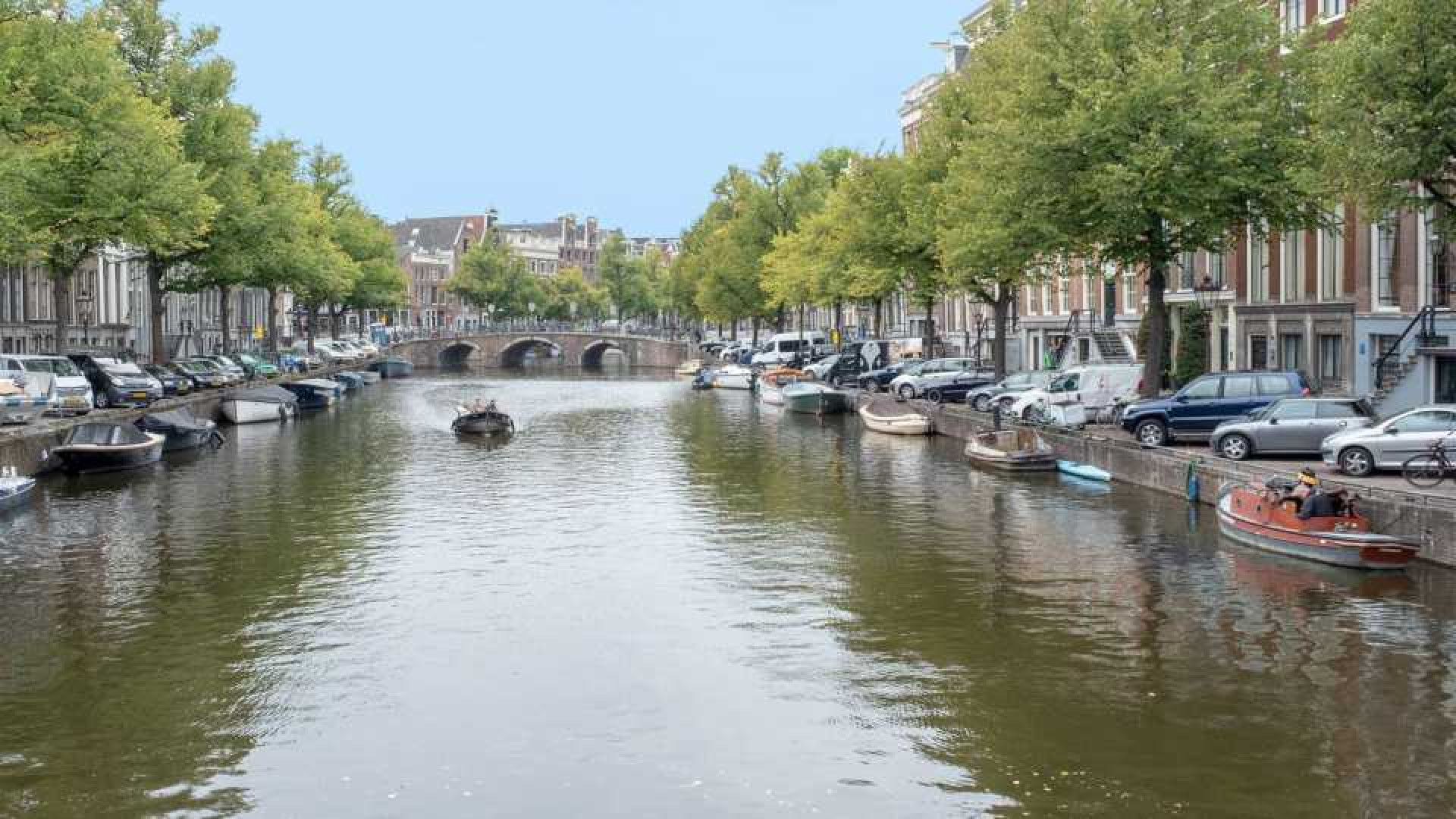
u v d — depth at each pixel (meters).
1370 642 17.69
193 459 40.25
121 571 22.72
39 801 12.98
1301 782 13.16
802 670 16.88
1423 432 25.14
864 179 50.69
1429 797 12.76
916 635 18.41
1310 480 22.69
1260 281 43.41
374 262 92.62
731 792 13.16
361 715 15.36
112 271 68.56
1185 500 28.97
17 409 36.00
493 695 16.02
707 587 21.39
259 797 13.08
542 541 25.47
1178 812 12.52
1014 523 26.80
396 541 25.44
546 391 80.50
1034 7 35.72
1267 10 34.38
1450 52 22.42
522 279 140.00
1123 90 32.25
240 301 94.25
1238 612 19.27
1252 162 32.09
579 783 13.39
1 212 31.80
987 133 38.62
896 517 27.84
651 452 42.38
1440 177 23.88
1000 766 13.70
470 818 12.59
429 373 109.94
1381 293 36.50
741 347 99.62
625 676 16.69
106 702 15.84
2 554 24.14
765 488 32.75
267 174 59.84
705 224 102.06
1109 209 31.88
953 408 48.00
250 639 18.50
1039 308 65.06
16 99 32.69
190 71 50.25
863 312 93.81
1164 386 46.41
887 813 12.65
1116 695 15.79
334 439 47.53
